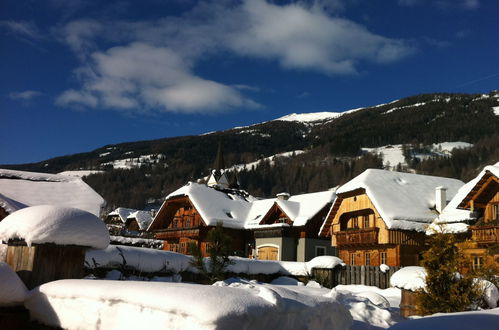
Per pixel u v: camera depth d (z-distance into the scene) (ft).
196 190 134.62
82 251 27.84
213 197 135.95
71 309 21.30
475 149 417.90
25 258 26.17
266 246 124.67
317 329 21.54
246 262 80.33
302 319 20.62
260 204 139.44
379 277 76.95
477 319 18.39
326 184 453.58
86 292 20.74
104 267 50.44
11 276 23.58
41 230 25.90
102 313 19.80
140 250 54.54
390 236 91.20
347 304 38.75
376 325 36.42
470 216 77.87
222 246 55.57
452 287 38.47
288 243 122.11
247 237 131.75
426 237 93.04
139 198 466.29
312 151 575.79
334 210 108.37
